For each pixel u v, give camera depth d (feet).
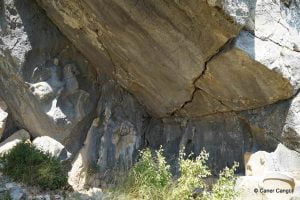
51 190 16.51
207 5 14.17
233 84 16.67
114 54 19.20
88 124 21.52
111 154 21.01
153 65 18.13
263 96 16.62
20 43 19.62
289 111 16.44
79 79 21.26
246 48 15.08
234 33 14.69
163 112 20.66
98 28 18.24
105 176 20.43
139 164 17.33
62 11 19.10
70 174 20.38
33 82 19.99
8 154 17.30
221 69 16.24
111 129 21.25
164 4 15.17
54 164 17.34
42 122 20.53
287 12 16.40
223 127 18.85
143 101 21.17
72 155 20.94
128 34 17.31
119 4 16.21
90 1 17.08
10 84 20.45
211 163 19.04
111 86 21.52
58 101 20.44
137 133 21.62
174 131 20.93
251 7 15.14
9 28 19.45
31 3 19.93
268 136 17.35
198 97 18.51
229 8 14.02
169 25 15.83
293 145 16.70
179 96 18.98
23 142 17.98
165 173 16.49
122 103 21.62
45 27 20.30
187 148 20.17
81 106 21.07
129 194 16.15
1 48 19.56
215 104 18.24
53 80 20.39
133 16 16.31
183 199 15.28
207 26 14.96
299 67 16.10
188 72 17.22
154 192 15.83
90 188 19.84
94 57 20.61
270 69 15.46
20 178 16.30
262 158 16.67
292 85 16.01
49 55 20.54
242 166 18.02
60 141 20.80
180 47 16.40
